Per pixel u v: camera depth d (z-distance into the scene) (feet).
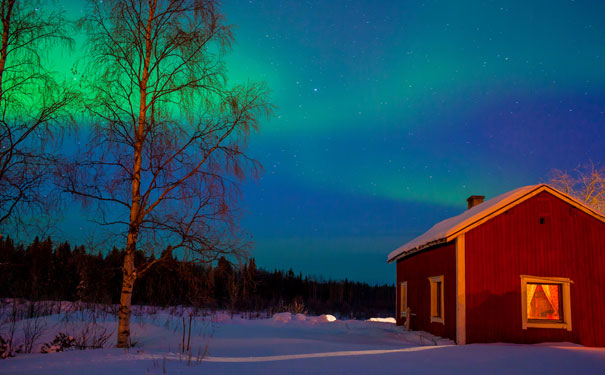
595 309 53.93
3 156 39.22
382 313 173.27
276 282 180.04
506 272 53.78
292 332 66.33
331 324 85.51
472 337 52.47
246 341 50.85
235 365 34.37
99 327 53.42
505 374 31.48
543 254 54.44
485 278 53.47
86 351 38.45
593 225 55.52
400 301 82.33
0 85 40.04
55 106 40.42
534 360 36.88
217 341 50.72
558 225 55.16
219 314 86.43
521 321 53.11
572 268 54.49
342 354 40.75
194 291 43.16
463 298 52.90
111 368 30.81
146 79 44.24
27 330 50.01
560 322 53.47
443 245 59.21
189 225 41.63
